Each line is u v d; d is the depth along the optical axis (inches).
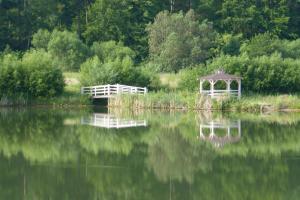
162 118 3161.9
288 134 2455.7
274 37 6200.8
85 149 2102.6
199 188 1524.4
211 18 6692.9
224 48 5753.0
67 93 4136.3
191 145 2191.2
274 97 3759.8
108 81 4160.9
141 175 1672.0
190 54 5364.2
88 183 1576.0
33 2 6402.6
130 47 6299.2
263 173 1692.9
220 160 1889.8
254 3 6658.5
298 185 1556.3
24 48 6284.5
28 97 4050.2
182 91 4040.4
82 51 5408.5
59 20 6569.9
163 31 5590.6
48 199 1416.1
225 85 4055.1
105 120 3063.5
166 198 1433.3
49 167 1775.3
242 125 2787.9
